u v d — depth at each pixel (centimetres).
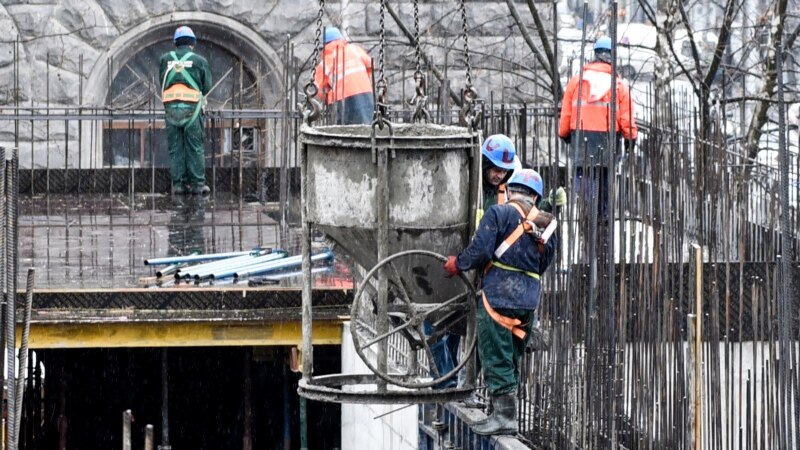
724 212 3719
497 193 3456
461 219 3034
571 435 3206
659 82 5616
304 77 7600
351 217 2998
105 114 6788
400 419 4028
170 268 4725
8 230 3166
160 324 4316
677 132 3725
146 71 7600
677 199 3788
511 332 3188
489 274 3158
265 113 6069
